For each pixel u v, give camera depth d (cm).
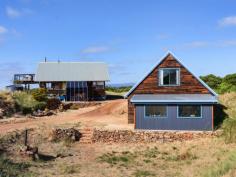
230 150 3300
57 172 2872
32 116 5084
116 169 3012
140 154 3512
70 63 7756
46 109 5531
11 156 3203
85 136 4078
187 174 2747
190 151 3466
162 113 4131
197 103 4050
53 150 3625
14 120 4666
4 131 3941
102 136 3997
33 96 5756
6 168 2791
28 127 4219
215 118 4388
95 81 7281
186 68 4400
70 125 4431
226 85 6281
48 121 4741
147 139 3938
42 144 3803
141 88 4478
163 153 3531
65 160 3281
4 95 5331
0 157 3047
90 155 3484
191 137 3912
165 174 2845
